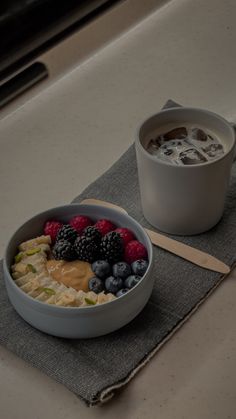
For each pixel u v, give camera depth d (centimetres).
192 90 101
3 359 71
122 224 79
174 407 66
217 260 79
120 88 102
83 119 97
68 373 69
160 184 78
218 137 82
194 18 114
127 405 66
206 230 83
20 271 74
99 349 71
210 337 72
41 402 67
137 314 73
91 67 105
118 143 93
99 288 73
